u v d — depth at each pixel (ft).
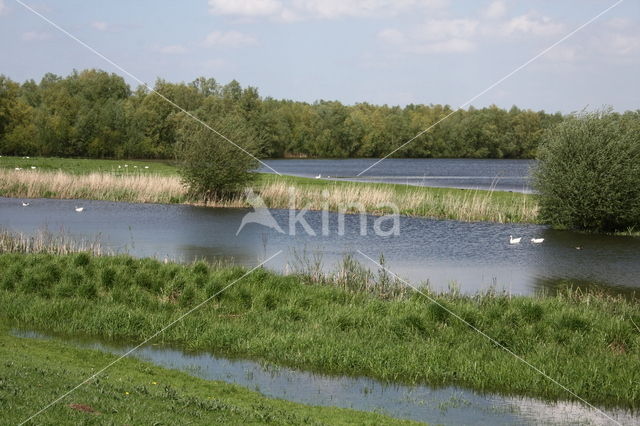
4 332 50.90
